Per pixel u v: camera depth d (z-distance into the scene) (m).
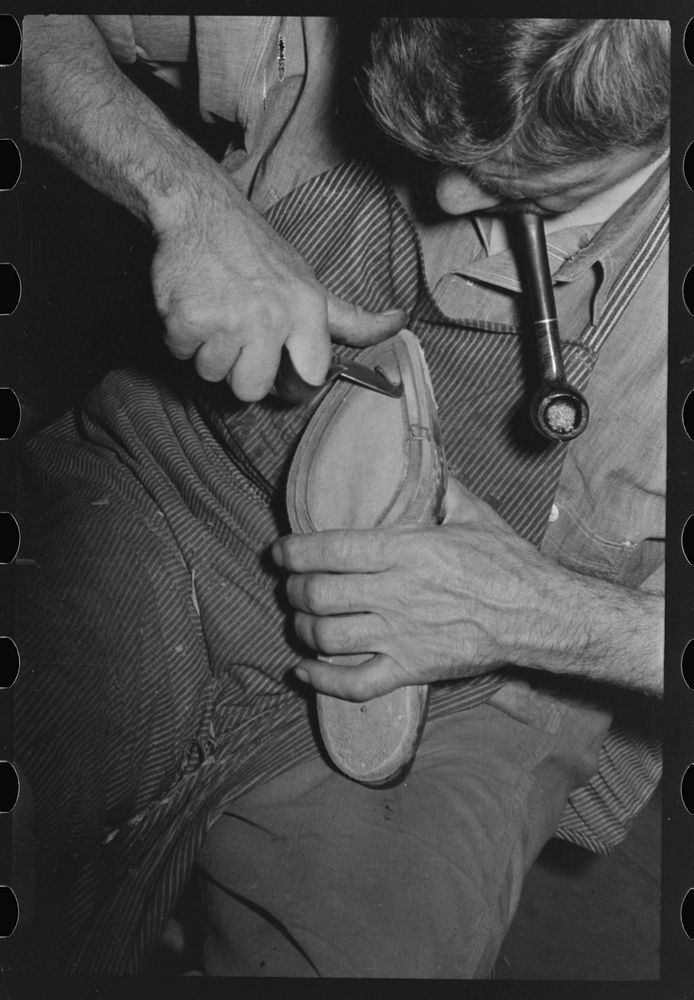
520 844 0.67
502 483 0.73
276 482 0.76
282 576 0.74
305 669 0.68
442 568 0.65
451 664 0.66
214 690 0.76
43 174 0.88
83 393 0.98
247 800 0.70
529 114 0.57
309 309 0.63
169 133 0.70
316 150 0.76
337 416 0.71
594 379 0.70
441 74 0.56
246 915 0.65
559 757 0.73
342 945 0.60
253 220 0.67
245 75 0.78
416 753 0.68
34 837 0.71
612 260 0.66
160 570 0.75
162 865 0.70
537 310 0.64
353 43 0.72
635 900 0.99
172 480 0.80
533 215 0.64
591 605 0.67
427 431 0.67
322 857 0.64
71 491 0.82
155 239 0.67
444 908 0.61
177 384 0.85
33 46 0.70
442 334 0.73
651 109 0.57
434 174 0.69
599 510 0.73
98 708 0.71
